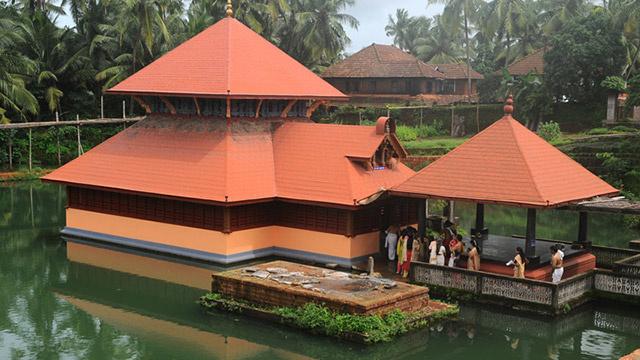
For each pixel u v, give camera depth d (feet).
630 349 57.98
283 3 194.90
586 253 77.25
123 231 90.84
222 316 63.21
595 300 67.46
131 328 61.82
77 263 83.76
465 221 115.34
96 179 91.91
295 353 56.18
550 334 61.57
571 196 68.95
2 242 94.99
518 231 107.04
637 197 123.13
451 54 285.84
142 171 88.89
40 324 62.90
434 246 71.26
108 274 79.00
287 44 218.38
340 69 214.48
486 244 77.92
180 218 84.48
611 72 166.20
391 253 80.43
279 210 84.74
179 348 56.95
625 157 134.00
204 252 82.33
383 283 62.95
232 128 87.66
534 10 229.66
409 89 206.49
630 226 112.27
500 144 71.82
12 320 63.93
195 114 91.86
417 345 57.62
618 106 167.84
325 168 82.94
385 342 55.72
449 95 215.51
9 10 176.55
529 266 67.56
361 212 80.28
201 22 183.11
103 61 189.37
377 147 82.94
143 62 183.11
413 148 155.94
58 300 70.13
